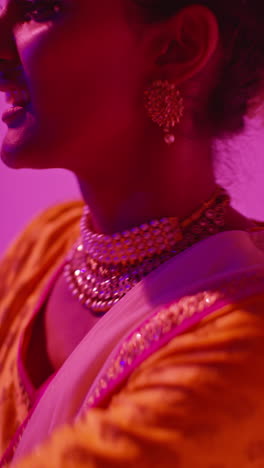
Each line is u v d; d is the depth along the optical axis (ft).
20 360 2.98
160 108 2.61
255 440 2.10
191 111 2.71
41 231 3.85
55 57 2.50
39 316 3.17
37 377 3.01
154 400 2.08
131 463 1.99
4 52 2.59
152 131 2.67
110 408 2.21
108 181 2.74
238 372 2.11
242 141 3.05
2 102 3.84
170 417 2.04
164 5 2.54
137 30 2.54
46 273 3.58
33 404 2.83
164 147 2.69
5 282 3.85
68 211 3.98
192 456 2.02
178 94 2.62
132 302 2.52
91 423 2.11
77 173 2.77
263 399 2.11
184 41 2.59
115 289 2.76
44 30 2.49
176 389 2.09
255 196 3.28
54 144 2.61
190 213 2.76
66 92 2.54
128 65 2.56
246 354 2.15
